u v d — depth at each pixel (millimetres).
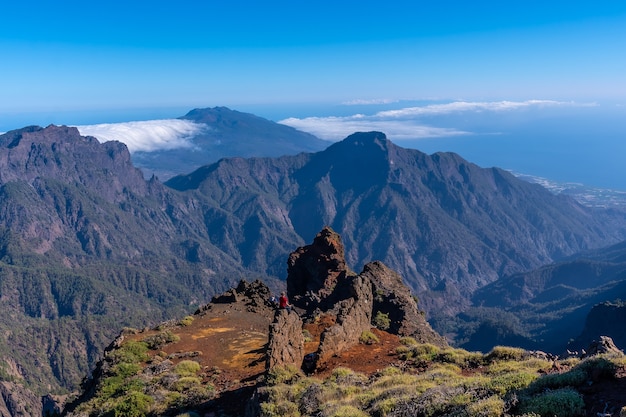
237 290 65688
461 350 32625
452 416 18547
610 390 17250
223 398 30578
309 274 71500
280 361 30406
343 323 36156
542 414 16828
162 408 30281
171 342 45719
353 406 22844
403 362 31844
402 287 61562
